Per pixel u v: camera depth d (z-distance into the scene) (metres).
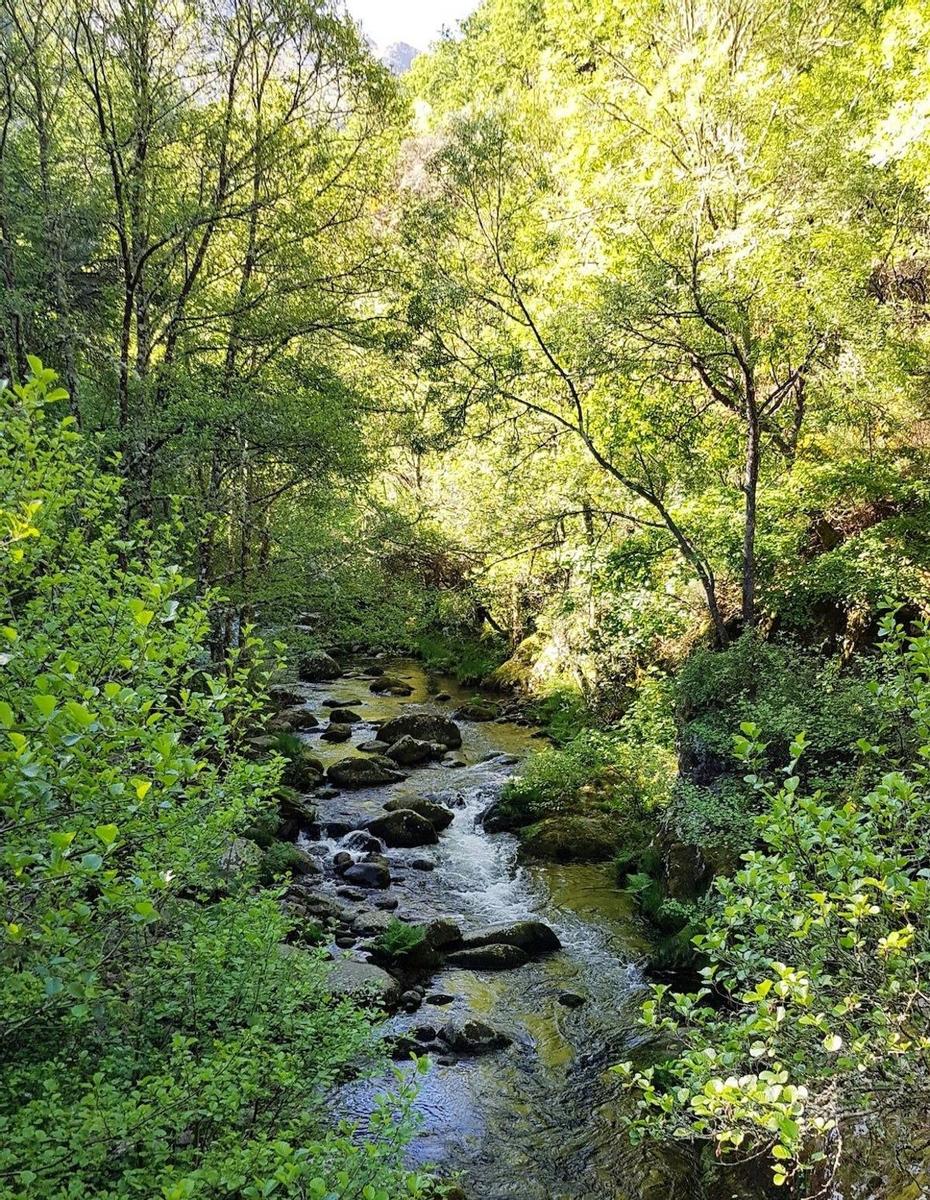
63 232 11.70
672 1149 7.09
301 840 13.75
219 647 13.52
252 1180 4.02
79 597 4.93
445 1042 8.77
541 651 23.09
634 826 13.27
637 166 12.09
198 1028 5.23
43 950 3.86
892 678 5.84
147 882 3.99
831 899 4.08
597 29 14.09
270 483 14.48
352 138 14.41
